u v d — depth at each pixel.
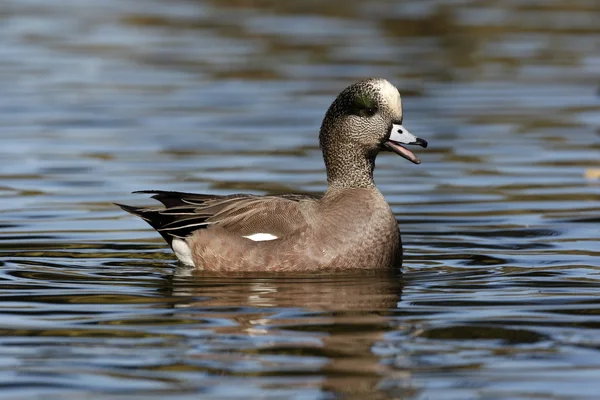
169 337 9.45
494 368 8.63
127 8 34.84
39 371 8.59
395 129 12.35
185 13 33.94
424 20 32.34
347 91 12.41
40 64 26.94
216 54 28.12
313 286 11.33
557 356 8.91
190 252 12.38
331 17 32.97
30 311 10.35
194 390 8.18
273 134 20.47
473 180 17.05
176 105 22.92
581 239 13.60
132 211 12.80
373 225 12.05
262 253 11.99
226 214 12.32
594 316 10.09
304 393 8.11
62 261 12.57
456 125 21.00
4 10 34.34
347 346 9.18
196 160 18.45
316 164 18.16
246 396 8.04
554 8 34.22
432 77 25.53
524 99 23.25
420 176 17.45
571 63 26.97
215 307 10.48
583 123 21.03
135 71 26.27
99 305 10.57
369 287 11.30
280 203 12.27
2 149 19.14
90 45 29.31
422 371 8.58
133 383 8.32
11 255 12.83
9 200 15.76
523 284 11.41
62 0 36.38
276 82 25.05
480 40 29.91
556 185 16.62
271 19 32.88
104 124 21.23
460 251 13.10
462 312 10.27
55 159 18.44
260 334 9.53
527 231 14.06
